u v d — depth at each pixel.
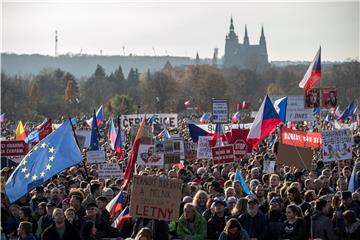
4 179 20.39
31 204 21.47
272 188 22.34
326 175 25.14
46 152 19.70
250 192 22.06
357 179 24.30
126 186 20.41
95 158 29.66
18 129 44.03
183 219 16.48
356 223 17.38
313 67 32.59
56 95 182.25
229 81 193.00
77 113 153.75
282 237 17.14
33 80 188.12
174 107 163.00
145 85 179.25
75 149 19.88
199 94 166.25
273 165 28.66
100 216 18.08
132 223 18.62
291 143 29.23
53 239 16.30
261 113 29.16
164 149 30.08
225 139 34.69
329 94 36.53
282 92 179.62
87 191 21.27
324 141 24.17
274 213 17.45
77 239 16.45
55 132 19.91
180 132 59.25
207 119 81.00
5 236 17.00
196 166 30.78
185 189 20.67
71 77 197.00
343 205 18.59
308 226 17.80
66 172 29.38
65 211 17.70
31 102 147.75
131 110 140.00
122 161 33.84
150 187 15.42
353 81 123.56
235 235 15.39
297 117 39.09
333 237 17.20
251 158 34.94
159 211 15.43
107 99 191.75
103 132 62.84
